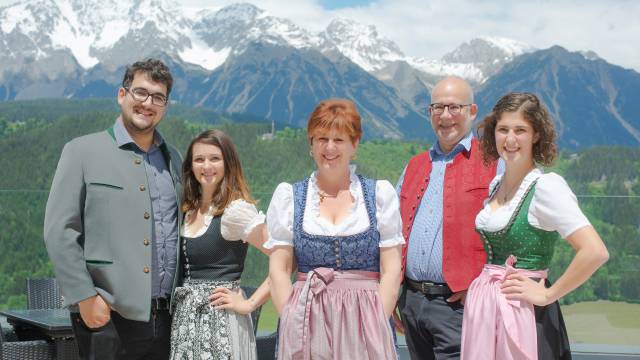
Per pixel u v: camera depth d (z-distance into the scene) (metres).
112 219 2.56
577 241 2.11
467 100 2.89
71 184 2.55
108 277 2.53
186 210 2.68
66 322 3.00
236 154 2.68
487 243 2.33
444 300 2.73
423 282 2.78
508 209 2.26
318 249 2.15
